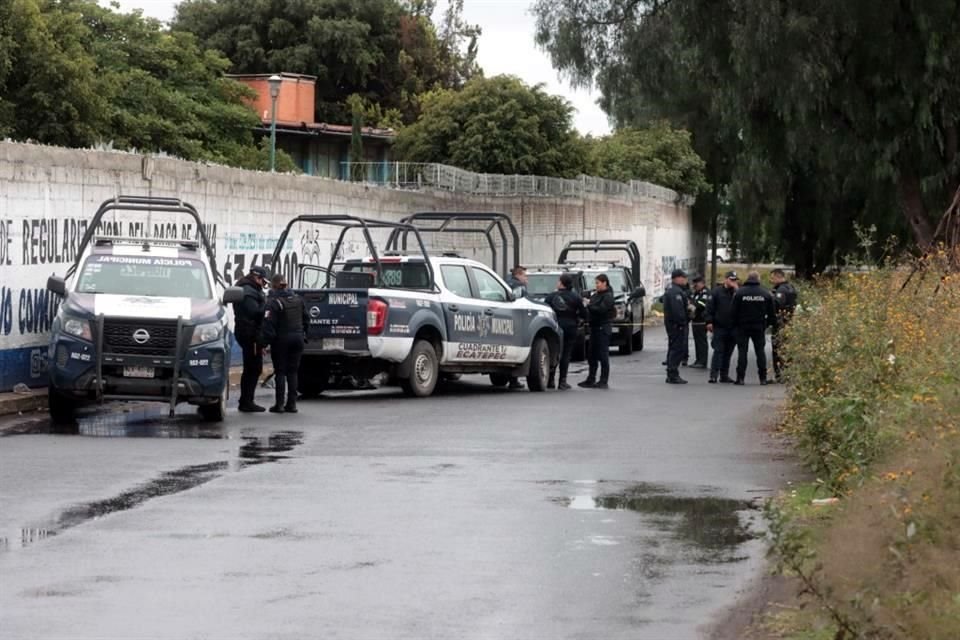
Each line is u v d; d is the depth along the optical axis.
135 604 10.23
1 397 23.89
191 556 11.92
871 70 42.72
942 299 19.20
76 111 51.28
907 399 12.98
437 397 28.53
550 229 62.09
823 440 15.67
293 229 37.09
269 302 24.27
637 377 36.53
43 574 11.14
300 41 88.94
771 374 37.28
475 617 10.02
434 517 13.99
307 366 27.70
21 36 50.34
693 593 10.81
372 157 78.19
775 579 11.25
